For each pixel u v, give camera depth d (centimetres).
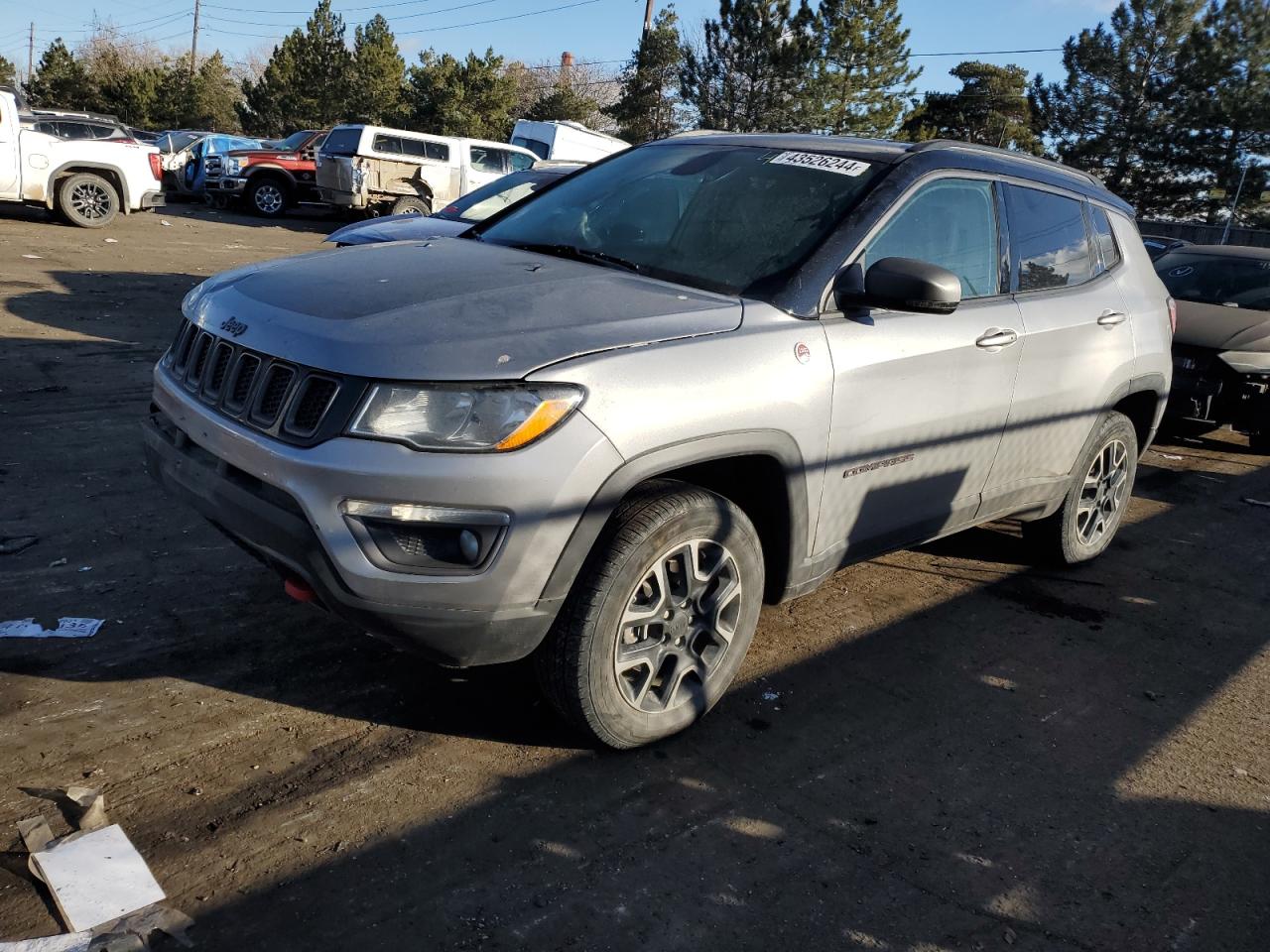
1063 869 285
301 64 4447
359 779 292
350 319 279
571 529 268
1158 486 716
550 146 2295
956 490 400
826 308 331
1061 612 466
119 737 300
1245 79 4175
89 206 1568
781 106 3806
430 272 323
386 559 260
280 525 266
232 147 2339
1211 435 912
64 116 1545
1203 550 579
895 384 348
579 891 258
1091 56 4375
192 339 318
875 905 264
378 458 254
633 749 318
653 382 280
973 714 366
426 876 257
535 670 299
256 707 323
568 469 263
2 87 1525
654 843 279
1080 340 441
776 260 341
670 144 435
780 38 3819
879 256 352
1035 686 393
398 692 339
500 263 339
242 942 231
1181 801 324
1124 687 400
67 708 311
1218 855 298
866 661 397
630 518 288
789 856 279
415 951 234
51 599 377
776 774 316
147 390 680
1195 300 895
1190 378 798
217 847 259
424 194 1972
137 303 1013
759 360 305
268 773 291
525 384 262
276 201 2223
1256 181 4303
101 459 534
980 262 398
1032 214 430
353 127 1930
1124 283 485
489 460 257
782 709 355
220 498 283
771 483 323
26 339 795
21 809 265
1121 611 475
